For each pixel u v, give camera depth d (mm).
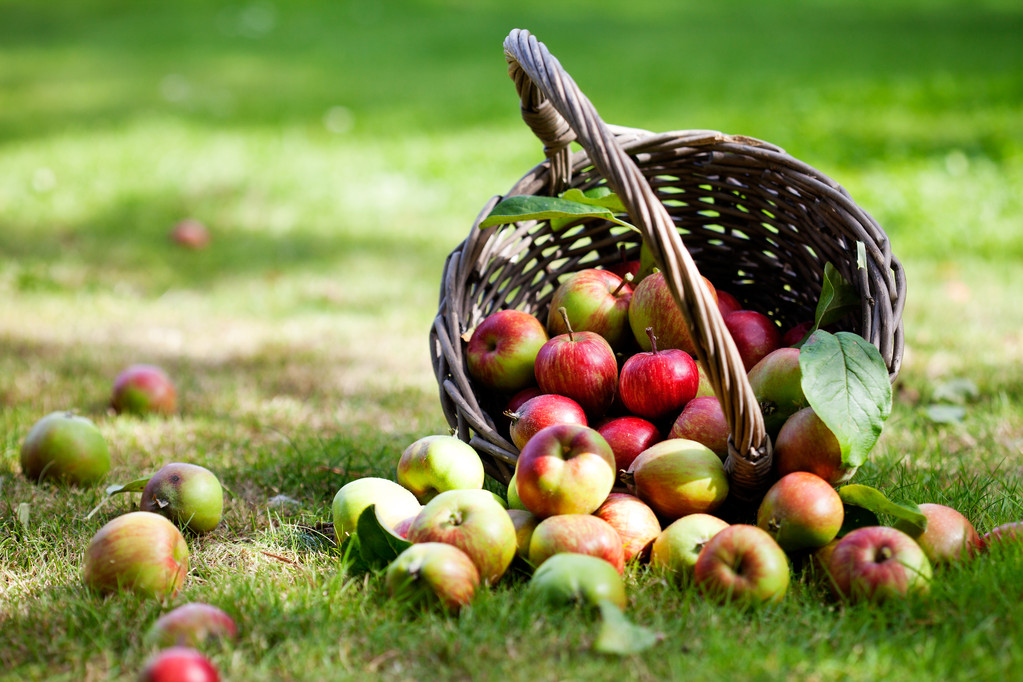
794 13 15570
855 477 2422
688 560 1820
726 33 13609
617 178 1693
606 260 2748
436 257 5523
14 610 1814
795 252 2473
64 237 5723
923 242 5340
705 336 1688
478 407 2182
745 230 2566
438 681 1547
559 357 2189
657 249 1678
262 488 2561
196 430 3023
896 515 1896
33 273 5023
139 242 5707
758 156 2301
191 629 1624
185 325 4398
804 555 1900
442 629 1666
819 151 7086
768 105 8570
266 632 1688
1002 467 2568
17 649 1684
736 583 1721
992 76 9367
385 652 1624
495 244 2463
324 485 2570
